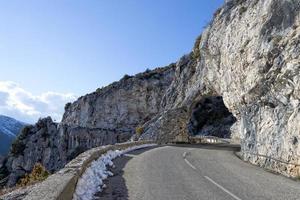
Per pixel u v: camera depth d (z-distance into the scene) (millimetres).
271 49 25500
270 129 21578
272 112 22109
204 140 63812
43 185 7137
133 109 108438
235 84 38812
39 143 117688
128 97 109438
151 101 105500
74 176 8883
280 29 25688
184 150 34375
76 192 9148
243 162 23812
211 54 50219
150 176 15188
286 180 15383
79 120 123812
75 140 111812
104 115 114312
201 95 62500
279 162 18875
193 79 68188
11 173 115562
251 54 31188
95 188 11570
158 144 49375
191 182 13664
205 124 84438
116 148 28750
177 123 62594
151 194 11109
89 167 13719
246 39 33375
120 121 109938
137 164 20062
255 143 23875
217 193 11445
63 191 6801
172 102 75688
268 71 25234
